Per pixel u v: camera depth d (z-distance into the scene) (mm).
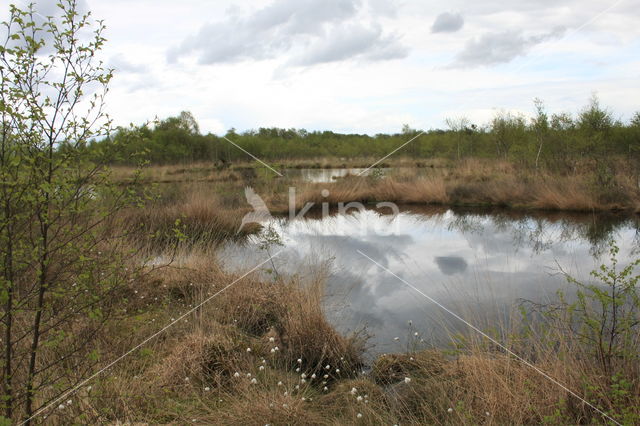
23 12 2137
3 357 2418
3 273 2219
